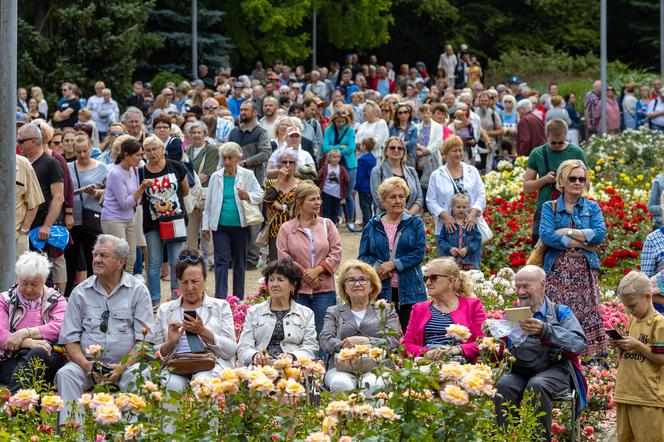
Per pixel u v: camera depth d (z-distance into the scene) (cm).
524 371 902
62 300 1002
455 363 638
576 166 1113
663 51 4147
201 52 3878
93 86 3431
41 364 922
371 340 944
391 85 3525
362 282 973
